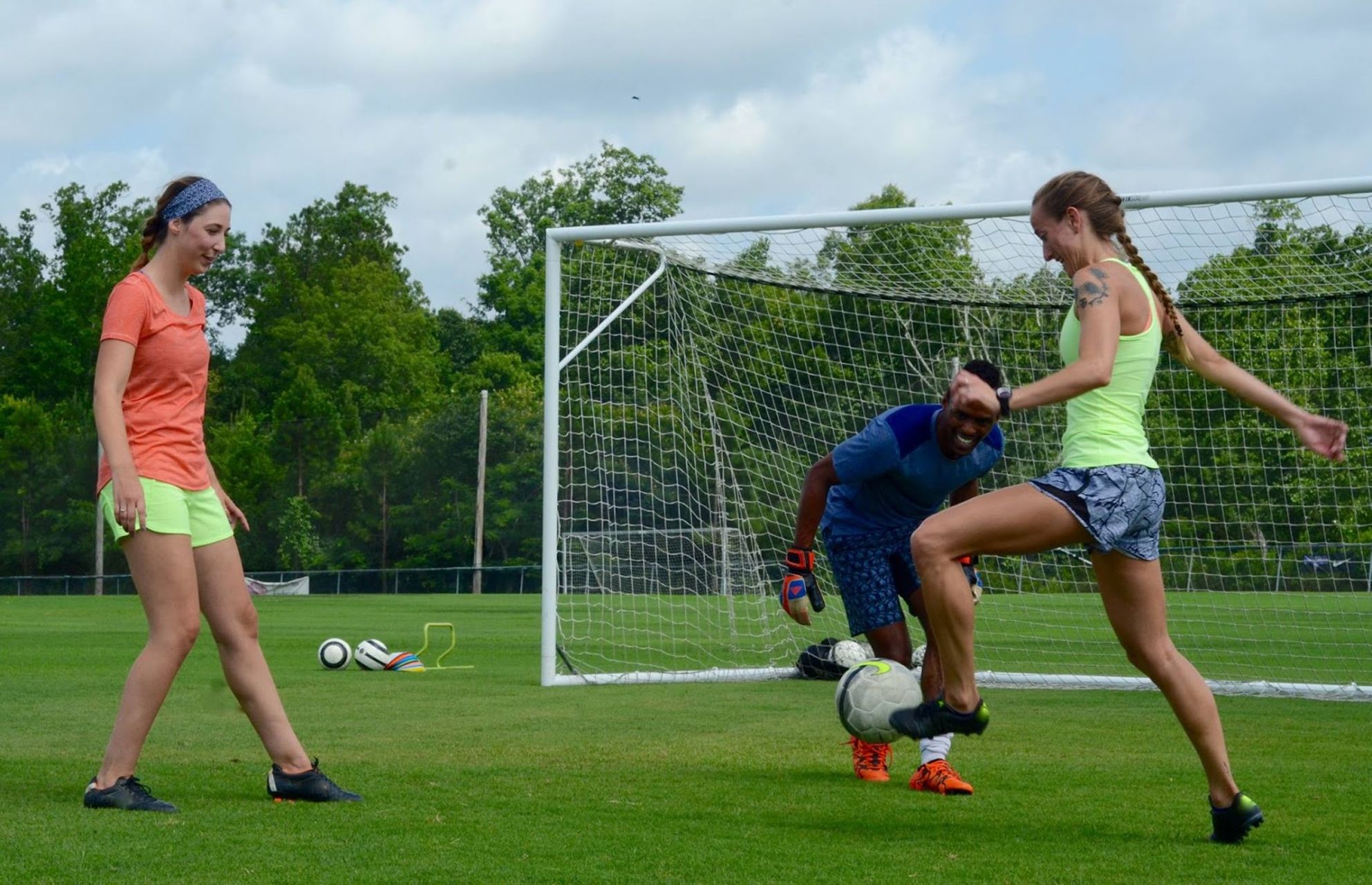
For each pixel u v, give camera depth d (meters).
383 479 39.78
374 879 3.56
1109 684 10.52
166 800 4.88
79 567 42.06
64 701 8.84
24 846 3.95
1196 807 4.94
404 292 72.44
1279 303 12.49
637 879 3.61
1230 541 15.41
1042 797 5.16
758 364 13.91
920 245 11.90
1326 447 4.33
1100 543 4.06
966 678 4.21
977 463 5.64
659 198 67.69
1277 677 11.93
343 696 9.37
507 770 5.77
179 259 4.89
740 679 11.09
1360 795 5.23
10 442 42.09
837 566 5.95
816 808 4.86
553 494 10.76
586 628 16.34
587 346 13.88
